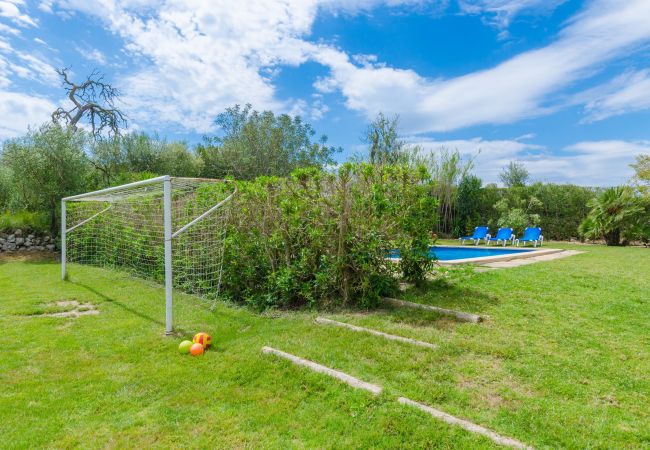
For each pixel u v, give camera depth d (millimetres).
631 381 3279
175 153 19891
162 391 3270
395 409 2854
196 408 2979
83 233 11430
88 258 11352
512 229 17266
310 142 25812
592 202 17594
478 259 9828
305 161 24891
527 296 5898
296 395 3156
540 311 5176
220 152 22922
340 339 4359
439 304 5570
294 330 4758
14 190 13625
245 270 6484
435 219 6488
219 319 5441
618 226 16438
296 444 2512
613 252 12805
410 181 6277
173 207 7809
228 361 3867
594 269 8320
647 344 4062
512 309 5277
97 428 2713
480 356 3854
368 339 4336
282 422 2771
